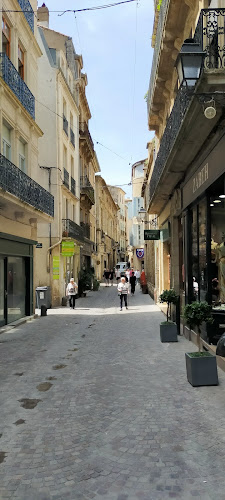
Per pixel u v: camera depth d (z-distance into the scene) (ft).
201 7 25.58
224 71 18.60
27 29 46.09
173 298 32.65
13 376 21.83
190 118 21.67
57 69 66.33
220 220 26.58
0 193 31.19
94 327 39.86
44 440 13.64
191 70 18.56
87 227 100.68
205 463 11.76
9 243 40.86
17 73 41.37
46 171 64.54
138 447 12.89
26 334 35.91
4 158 33.58
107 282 127.95
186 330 32.27
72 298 59.52
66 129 73.41
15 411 16.49
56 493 10.42
